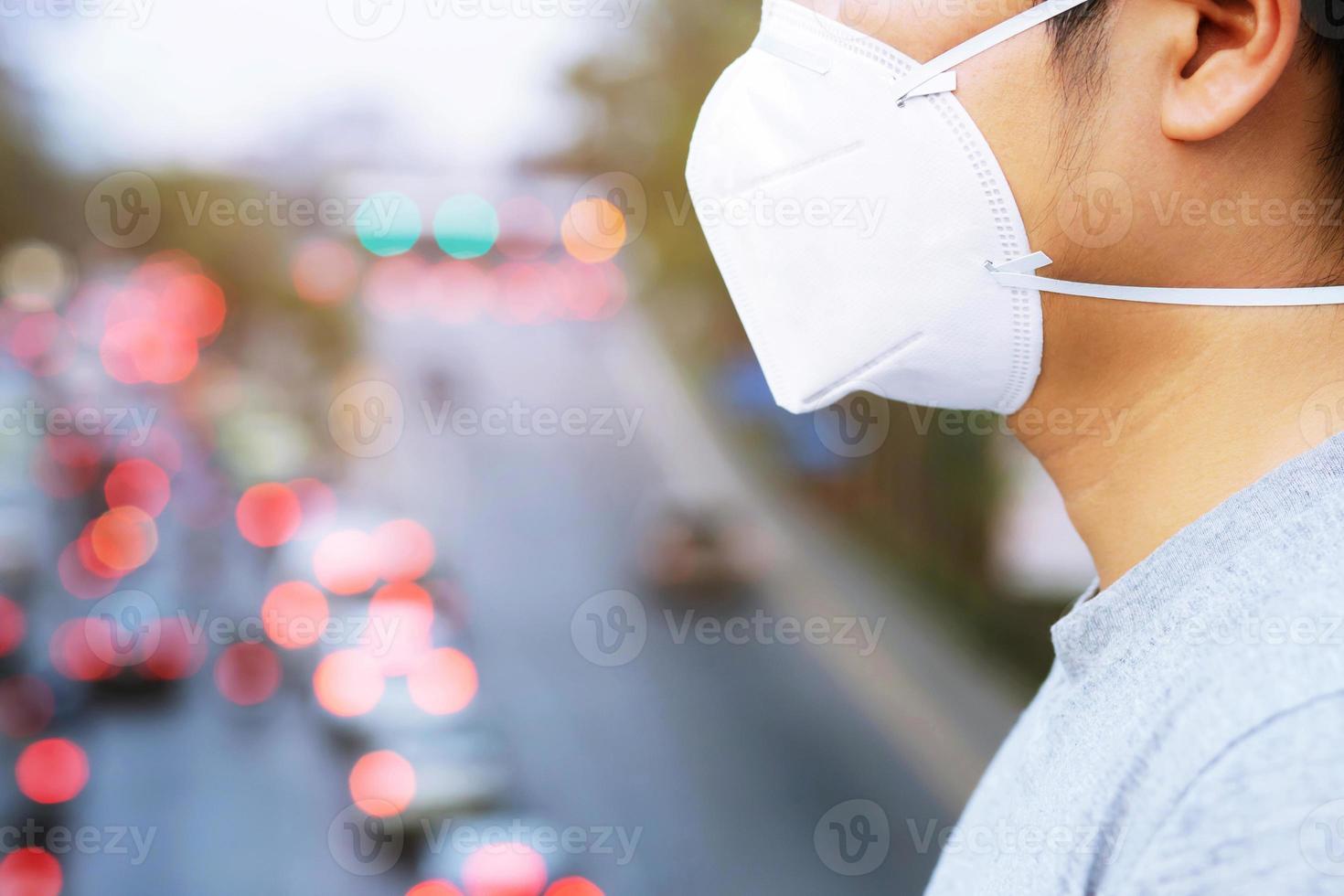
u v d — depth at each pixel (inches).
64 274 1040.2
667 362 1133.7
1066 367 27.6
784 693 463.8
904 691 456.4
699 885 332.8
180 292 1068.5
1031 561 488.1
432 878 325.7
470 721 416.8
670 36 682.2
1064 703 25.1
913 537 581.0
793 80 30.9
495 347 1200.2
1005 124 26.5
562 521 737.0
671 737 428.8
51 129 1018.7
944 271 28.2
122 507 656.4
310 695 426.6
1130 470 26.7
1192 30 24.0
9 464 650.8
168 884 324.5
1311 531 21.3
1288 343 24.5
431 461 862.5
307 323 1116.5
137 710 432.1
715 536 589.6
